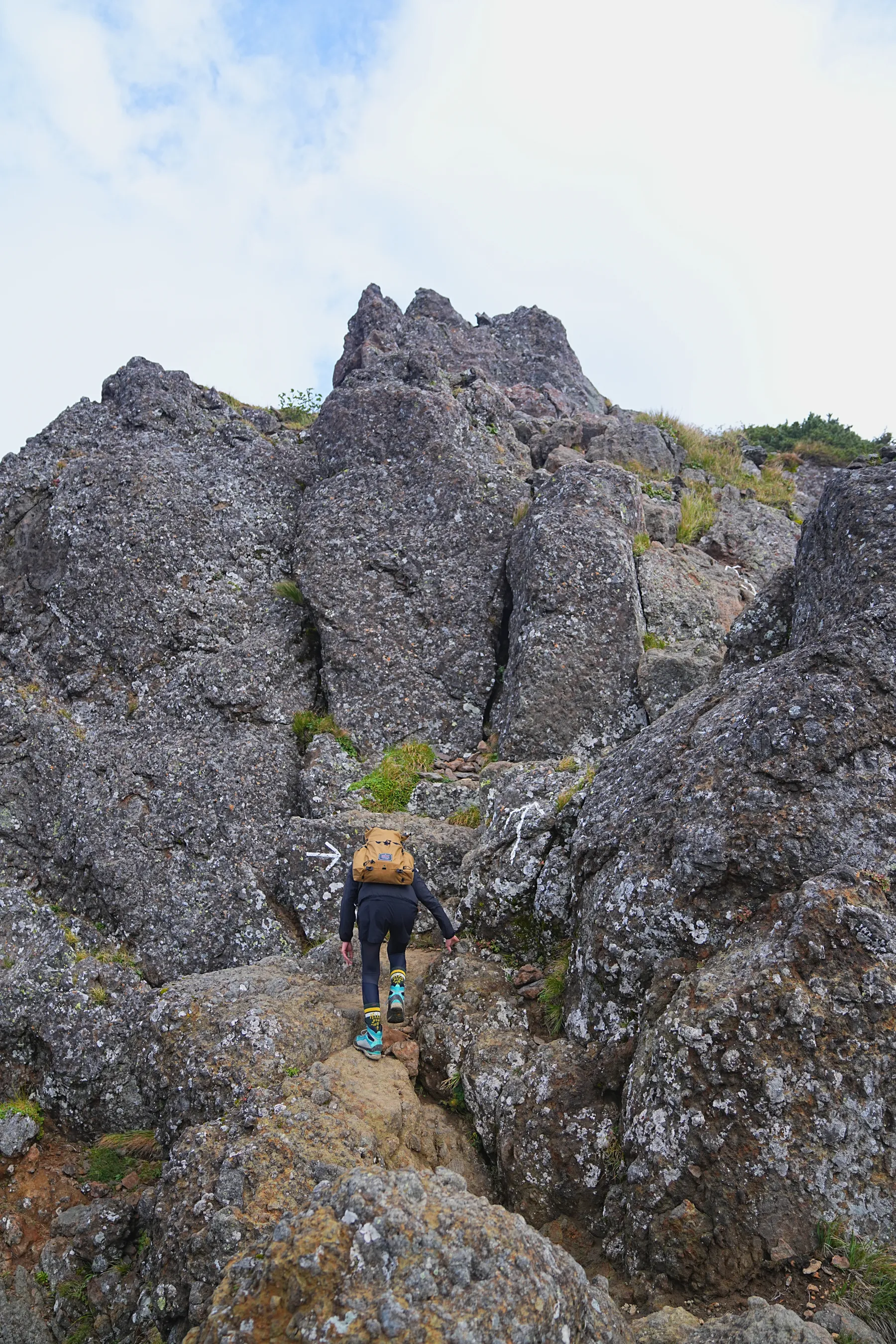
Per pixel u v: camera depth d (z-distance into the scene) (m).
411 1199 2.95
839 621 5.87
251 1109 4.68
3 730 8.67
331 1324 2.59
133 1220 5.28
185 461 10.79
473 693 9.24
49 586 9.82
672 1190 3.79
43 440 11.01
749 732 5.06
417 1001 5.82
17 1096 6.33
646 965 4.73
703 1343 3.08
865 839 4.45
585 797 6.03
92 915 7.74
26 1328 5.04
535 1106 4.58
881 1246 3.44
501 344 18.48
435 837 7.22
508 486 10.34
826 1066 3.76
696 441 16.28
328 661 9.36
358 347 15.99
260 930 7.37
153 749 8.48
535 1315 2.70
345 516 10.11
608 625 8.84
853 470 6.85
